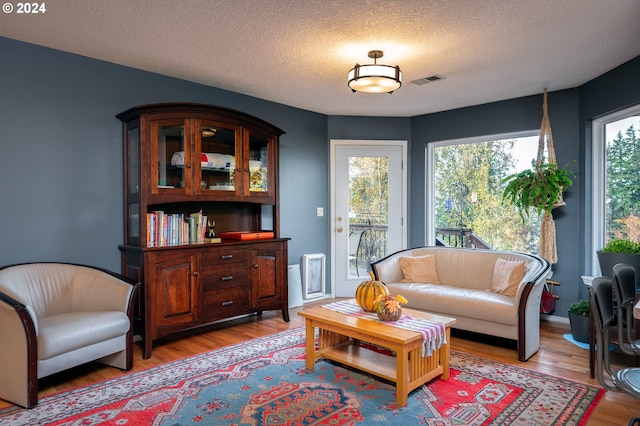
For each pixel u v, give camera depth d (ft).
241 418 7.34
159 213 11.27
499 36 9.46
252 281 12.96
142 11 8.30
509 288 11.70
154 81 12.19
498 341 11.94
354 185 17.70
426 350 8.31
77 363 8.61
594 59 11.02
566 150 13.84
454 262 14.01
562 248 13.91
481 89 13.83
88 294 10.02
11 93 9.78
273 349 11.06
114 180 11.48
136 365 9.95
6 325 7.97
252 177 13.41
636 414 7.47
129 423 7.18
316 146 17.10
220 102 13.79
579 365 9.93
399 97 14.83
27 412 7.59
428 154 17.53
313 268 17.02
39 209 10.21
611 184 12.79
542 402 7.96
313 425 7.10
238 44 10.00
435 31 9.21
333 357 9.55
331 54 10.65
